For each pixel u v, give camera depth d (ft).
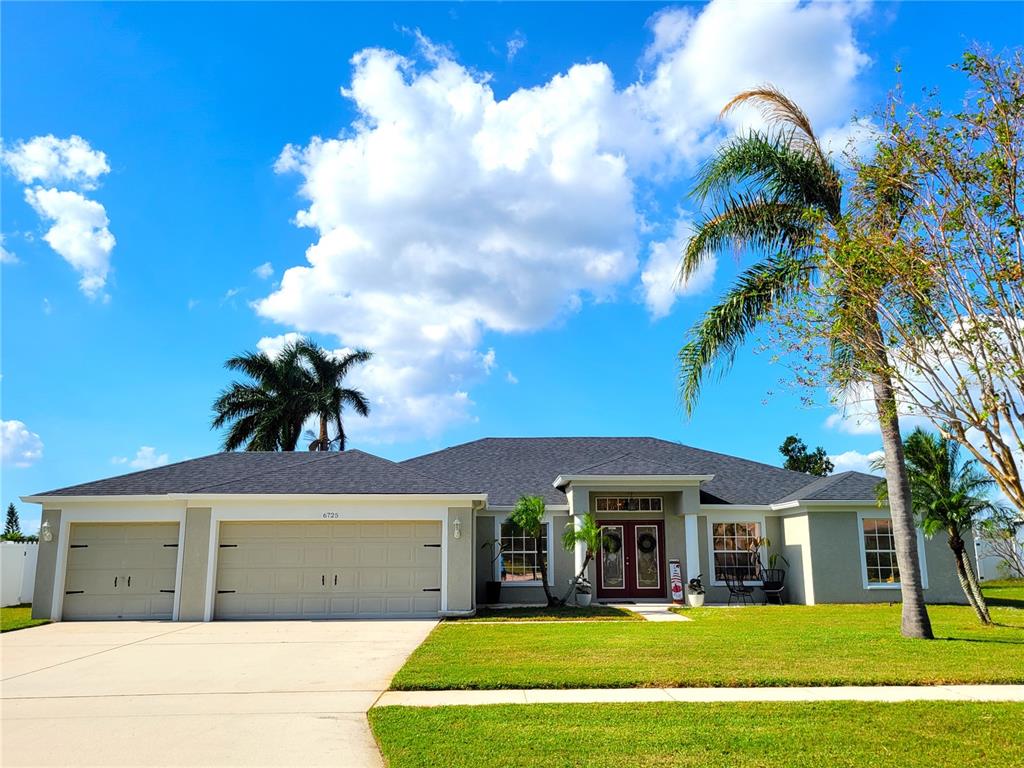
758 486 78.64
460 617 57.11
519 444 88.53
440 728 23.93
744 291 48.47
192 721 25.46
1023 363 21.90
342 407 133.80
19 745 22.72
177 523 59.00
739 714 25.45
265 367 129.18
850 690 29.43
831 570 67.51
